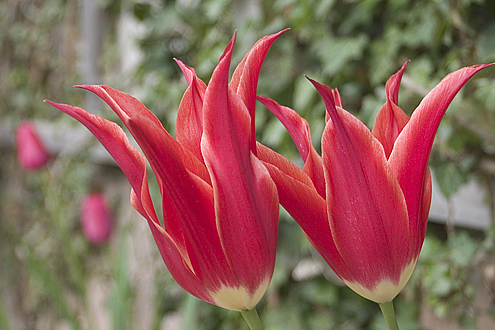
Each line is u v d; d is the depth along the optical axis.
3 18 1.83
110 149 0.42
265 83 1.32
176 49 1.45
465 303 1.22
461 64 1.18
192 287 0.42
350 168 0.39
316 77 1.28
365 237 0.40
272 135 1.31
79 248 1.72
